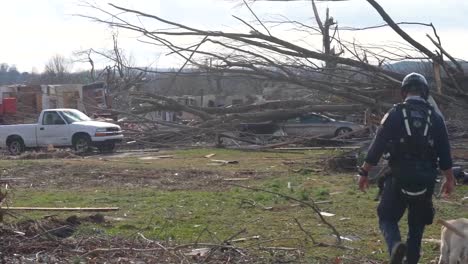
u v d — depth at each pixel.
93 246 8.70
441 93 18.28
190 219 11.27
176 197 14.02
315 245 9.14
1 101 33.75
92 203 13.33
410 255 6.82
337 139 23.47
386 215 6.73
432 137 6.57
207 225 10.66
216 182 16.69
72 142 27.11
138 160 22.66
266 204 12.82
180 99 26.62
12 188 15.09
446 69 18.23
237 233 9.42
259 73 19.03
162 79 21.41
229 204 12.91
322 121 28.75
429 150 6.57
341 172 18.20
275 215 11.66
